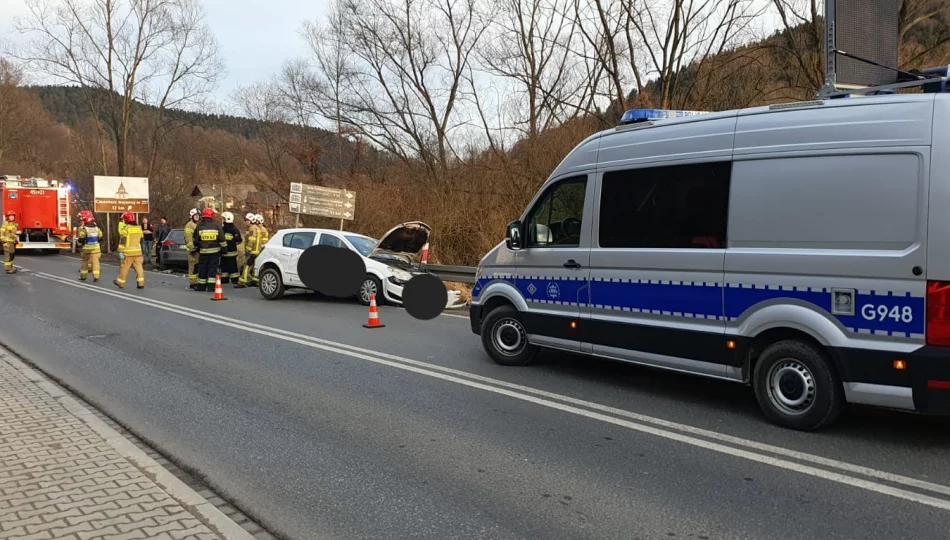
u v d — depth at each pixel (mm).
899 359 4441
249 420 5414
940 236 4285
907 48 14000
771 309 5055
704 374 5543
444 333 9484
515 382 6594
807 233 4883
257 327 9875
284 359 7656
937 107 4391
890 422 5254
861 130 4680
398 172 23188
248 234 16375
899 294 4449
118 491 3750
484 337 7453
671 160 5762
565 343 6648
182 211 31891
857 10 6504
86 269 16766
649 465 4406
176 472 4355
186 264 20766
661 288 5785
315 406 5797
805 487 4020
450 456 4602
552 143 18156
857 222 4648
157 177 31938
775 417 5152
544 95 20422
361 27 24812
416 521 3629
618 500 3873
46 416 5180
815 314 4824
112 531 3256
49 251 29156
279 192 27109
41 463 4160
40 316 10688
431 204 19250
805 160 4930
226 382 6605
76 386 6438
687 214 5629
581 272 6457
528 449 4727
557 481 4160
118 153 30906
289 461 4527
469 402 5902
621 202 6145
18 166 50469
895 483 4062
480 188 18828
